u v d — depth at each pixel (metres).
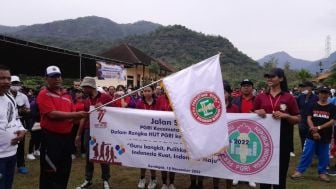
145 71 41.97
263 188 5.57
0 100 4.39
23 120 9.24
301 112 9.82
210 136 4.76
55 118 5.16
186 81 4.88
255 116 5.37
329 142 7.98
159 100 6.93
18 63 19.36
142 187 7.05
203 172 5.70
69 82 24.67
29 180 7.61
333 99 10.00
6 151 4.42
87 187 6.89
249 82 7.61
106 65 21.05
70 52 19.14
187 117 4.79
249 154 5.45
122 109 6.07
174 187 6.83
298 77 54.12
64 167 5.45
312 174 8.62
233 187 7.35
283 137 5.28
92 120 6.21
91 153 6.27
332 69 41.44
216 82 4.84
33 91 12.12
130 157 6.07
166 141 5.85
